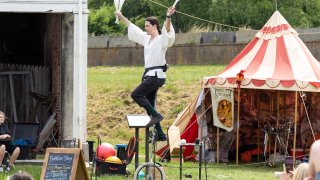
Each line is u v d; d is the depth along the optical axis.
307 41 52.47
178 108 45.09
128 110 46.03
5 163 28.23
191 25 64.44
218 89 33.41
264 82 32.06
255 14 63.00
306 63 33.22
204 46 55.19
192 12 64.81
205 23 63.62
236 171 30.66
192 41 55.62
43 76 36.44
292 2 63.94
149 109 22.81
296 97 31.78
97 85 49.62
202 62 55.25
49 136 33.75
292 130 33.91
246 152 34.91
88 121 45.22
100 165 26.86
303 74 32.50
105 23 65.44
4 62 40.25
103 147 27.31
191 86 47.88
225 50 54.66
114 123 44.78
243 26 62.78
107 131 44.06
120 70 54.50
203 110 34.22
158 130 23.39
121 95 47.75
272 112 34.91
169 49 56.03
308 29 53.09
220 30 62.25
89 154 30.73
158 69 22.86
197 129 34.50
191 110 34.91
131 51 56.62
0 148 26.95
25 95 36.41
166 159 33.53
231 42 54.72
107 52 57.25
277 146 34.19
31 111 36.22
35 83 36.41
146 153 23.56
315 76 32.59
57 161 21.69
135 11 69.38
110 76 52.25
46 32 37.50
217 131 33.66
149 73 22.84
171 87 47.59
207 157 33.62
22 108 36.41
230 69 34.22
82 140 30.78
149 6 68.19
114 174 26.83
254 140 35.22
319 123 34.56
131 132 43.47
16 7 30.67
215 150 34.28
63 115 31.86
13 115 36.22
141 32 23.59
